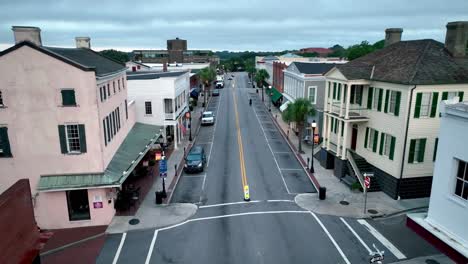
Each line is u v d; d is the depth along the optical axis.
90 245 17.88
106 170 20.20
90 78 18.48
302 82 39.59
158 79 34.34
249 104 69.44
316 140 30.72
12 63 17.89
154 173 29.22
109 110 21.97
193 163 29.30
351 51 96.50
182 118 42.91
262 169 30.36
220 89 97.12
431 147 22.80
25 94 18.27
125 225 19.98
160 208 22.38
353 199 23.52
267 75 91.06
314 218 20.81
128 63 64.12
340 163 27.14
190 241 18.31
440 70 22.44
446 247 12.36
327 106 29.78
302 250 17.33
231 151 36.16
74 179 19.25
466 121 11.76
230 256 16.86
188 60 139.00
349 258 16.56
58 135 18.94
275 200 23.64
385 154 24.44
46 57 18.02
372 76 25.28
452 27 23.70
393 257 16.58
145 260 16.55
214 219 20.86
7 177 19.09
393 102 23.34
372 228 19.55
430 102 22.03
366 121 26.41
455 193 12.62
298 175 28.78
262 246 17.73
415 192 23.41
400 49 26.95
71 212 19.88
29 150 18.92
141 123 33.88
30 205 11.45
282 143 39.56
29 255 11.12
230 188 25.95
